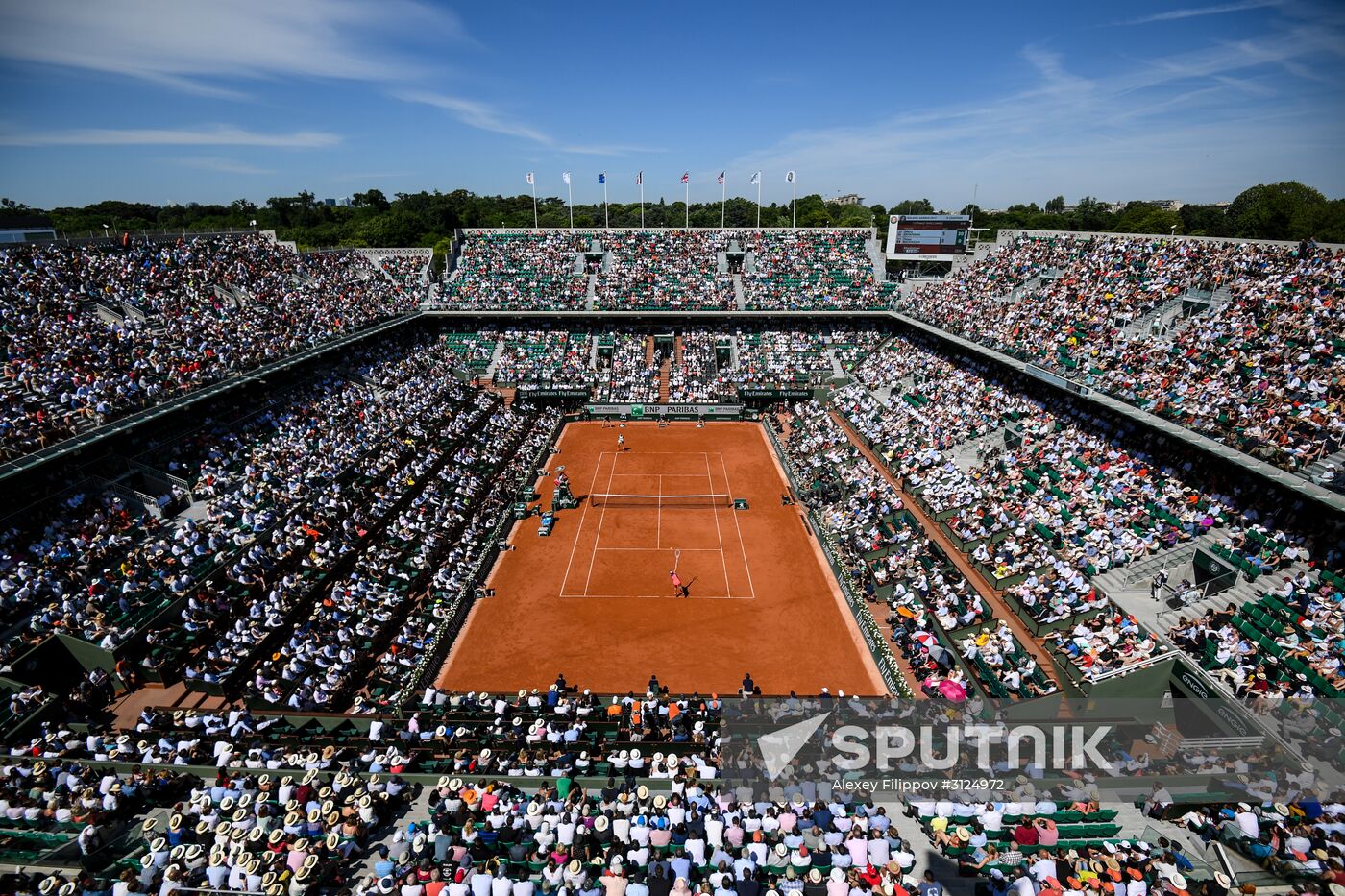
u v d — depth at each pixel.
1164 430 39.44
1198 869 20.09
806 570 45.75
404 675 33.50
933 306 78.62
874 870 19.42
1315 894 19.05
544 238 100.44
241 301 65.00
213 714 28.52
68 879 19.47
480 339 85.81
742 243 100.19
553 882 19.11
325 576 38.66
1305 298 45.66
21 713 27.86
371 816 21.72
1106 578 36.41
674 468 64.62
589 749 26.86
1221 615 31.30
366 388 64.50
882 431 62.72
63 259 55.97
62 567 34.25
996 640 33.25
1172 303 54.91
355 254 91.88
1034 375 53.12
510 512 52.06
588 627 39.19
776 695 33.28
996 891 19.11
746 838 21.55
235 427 50.00
